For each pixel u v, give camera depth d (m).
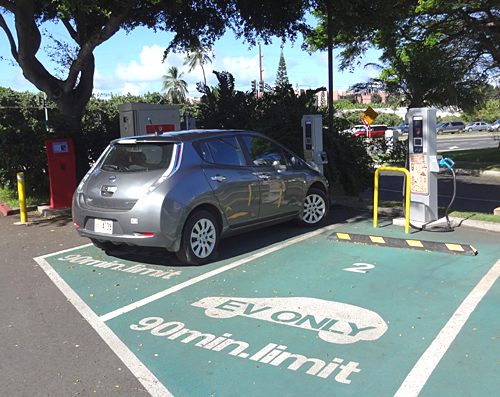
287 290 4.76
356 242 6.46
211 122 11.96
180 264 5.77
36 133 10.85
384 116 55.28
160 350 3.59
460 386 2.94
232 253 6.18
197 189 5.51
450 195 12.22
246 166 6.30
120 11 9.89
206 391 3.00
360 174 11.12
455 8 18.59
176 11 12.27
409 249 6.07
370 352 3.43
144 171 5.50
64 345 3.73
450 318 3.95
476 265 5.32
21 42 10.77
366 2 12.16
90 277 5.41
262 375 3.17
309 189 7.43
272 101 11.72
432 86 18.08
